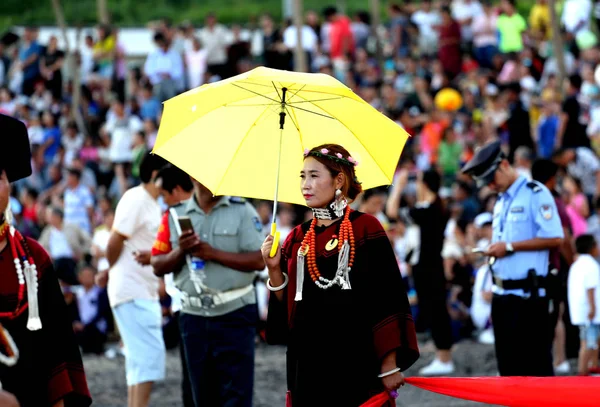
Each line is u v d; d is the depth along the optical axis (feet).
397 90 116.78
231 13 184.65
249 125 33.06
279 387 57.52
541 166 53.47
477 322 70.64
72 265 74.18
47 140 107.55
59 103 121.80
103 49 127.24
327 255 29.09
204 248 39.52
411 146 99.81
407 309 28.94
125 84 127.44
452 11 129.18
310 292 29.12
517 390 29.91
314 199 29.27
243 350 40.16
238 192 32.78
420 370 62.39
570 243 54.13
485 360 63.93
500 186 44.65
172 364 64.18
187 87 122.72
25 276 27.68
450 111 101.35
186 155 33.24
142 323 45.19
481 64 123.03
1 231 27.40
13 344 25.77
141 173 45.52
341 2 179.93
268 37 129.39
